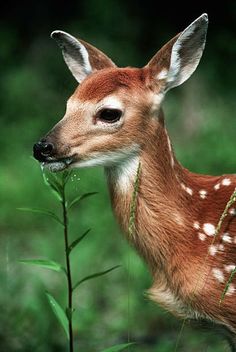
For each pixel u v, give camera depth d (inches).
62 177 357.7
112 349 354.9
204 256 385.1
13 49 1029.2
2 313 501.0
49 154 378.6
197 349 484.1
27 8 1117.1
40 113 897.5
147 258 394.3
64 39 420.5
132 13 1048.2
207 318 389.1
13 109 911.0
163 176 388.2
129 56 991.0
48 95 940.0
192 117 877.8
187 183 396.5
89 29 1005.2
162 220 386.9
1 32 1044.5
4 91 936.3
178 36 387.2
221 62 950.4
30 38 1071.0
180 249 386.9
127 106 382.6
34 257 621.9
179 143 834.8
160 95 389.1
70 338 365.4
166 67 388.8
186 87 925.8
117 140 382.9
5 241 650.2
